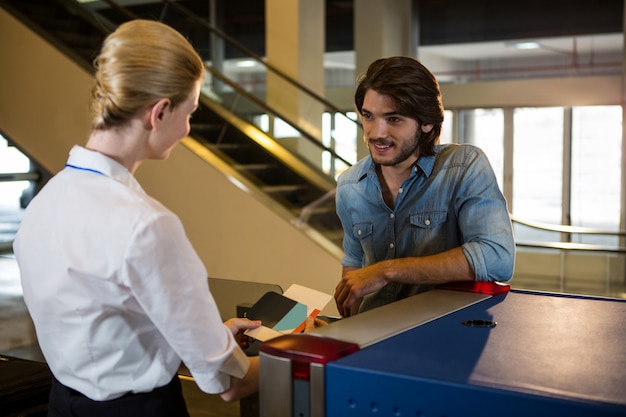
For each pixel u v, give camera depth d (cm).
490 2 1076
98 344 131
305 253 568
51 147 672
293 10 796
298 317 176
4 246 996
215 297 228
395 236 214
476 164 203
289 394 132
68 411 138
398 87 186
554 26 1039
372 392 123
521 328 154
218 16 1184
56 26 749
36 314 136
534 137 1052
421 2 1114
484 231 196
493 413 114
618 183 1009
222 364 134
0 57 695
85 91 644
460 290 196
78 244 128
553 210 1050
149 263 124
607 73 1013
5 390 199
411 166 207
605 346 140
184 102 135
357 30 1036
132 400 135
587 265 668
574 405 108
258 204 585
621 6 994
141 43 129
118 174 133
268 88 800
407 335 148
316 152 651
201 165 609
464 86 1063
